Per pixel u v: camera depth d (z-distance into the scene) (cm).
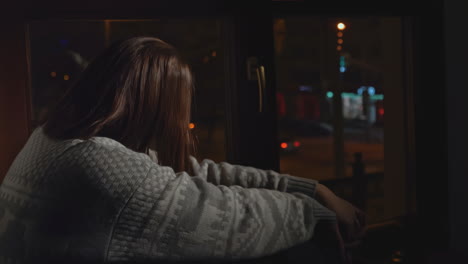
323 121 1244
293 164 735
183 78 59
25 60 137
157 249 46
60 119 55
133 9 145
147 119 57
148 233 46
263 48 160
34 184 47
